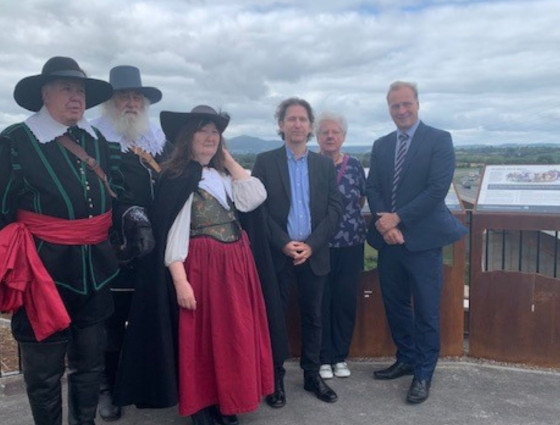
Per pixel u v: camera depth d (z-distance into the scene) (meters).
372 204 3.60
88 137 2.63
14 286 2.31
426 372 3.42
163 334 2.80
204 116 2.87
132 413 3.26
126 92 3.21
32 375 2.50
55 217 2.43
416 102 3.43
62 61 2.48
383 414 3.21
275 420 3.15
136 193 3.06
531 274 3.77
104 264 2.59
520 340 3.84
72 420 2.73
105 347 3.10
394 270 3.57
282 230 3.31
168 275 2.87
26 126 2.44
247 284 2.95
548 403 3.33
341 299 3.70
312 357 3.45
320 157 3.43
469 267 3.91
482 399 3.39
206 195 2.91
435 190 3.30
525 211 3.79
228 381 2.85
